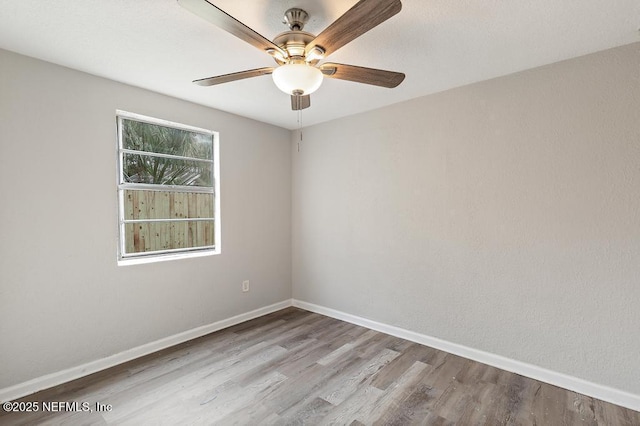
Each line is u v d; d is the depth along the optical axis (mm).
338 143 3484
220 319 3234
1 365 2002
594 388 2072
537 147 2268
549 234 2230
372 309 3236
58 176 2217
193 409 1940
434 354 2678
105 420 1837
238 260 3400
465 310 2627
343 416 1880
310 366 2467
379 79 1841
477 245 2551
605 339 2043
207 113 3100
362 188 3283
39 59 2123
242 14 1670
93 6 1578
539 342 2281
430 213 2807
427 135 2807
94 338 2387
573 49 2016
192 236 3119
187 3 1192
